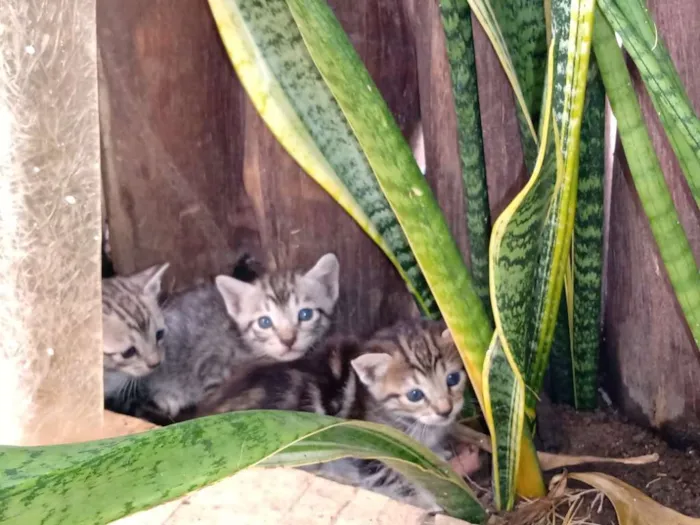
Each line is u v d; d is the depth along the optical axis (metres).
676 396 0.53
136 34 0.60
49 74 0.44
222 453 0.25
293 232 0.65
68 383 0.48
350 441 0.38
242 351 0.67
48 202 0.46
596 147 0.48
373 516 0.43
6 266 0.46
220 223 0.67
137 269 0.67
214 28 0.62
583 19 0.37
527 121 0.42
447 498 0.44
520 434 0.43
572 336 0.54
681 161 0.39
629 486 0.47
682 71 0.46
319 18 0.35
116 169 0.63
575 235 0.50
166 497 0.23
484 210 0.48
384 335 0.62
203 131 0.64
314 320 0.67
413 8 0.58
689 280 0.41
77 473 0.22
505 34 0.45
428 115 0.58
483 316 0.41
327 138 0.43
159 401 0.64
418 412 0.59
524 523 0.46
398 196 0.39
